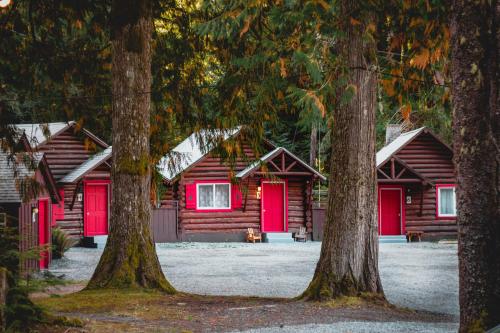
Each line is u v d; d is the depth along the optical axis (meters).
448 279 19.66
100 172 33.75
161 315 11.18
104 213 34.34
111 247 14.11
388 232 39.06
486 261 6.31
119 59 14.47
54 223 32.38
